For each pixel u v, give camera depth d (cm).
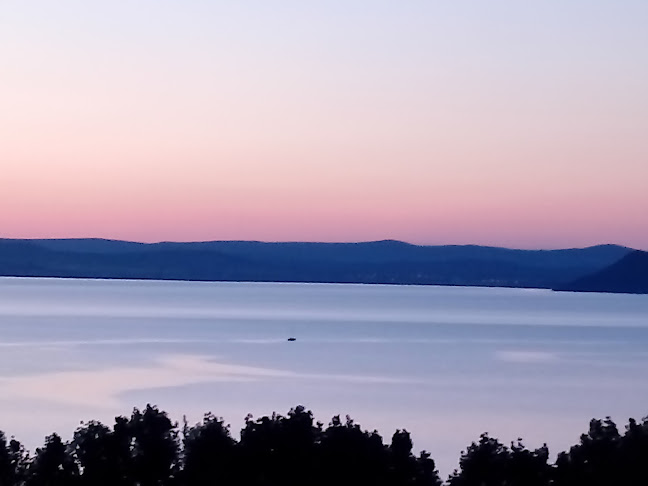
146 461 6097
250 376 17362
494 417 13000
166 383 15975
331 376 17675
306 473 6134
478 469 6128
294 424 6269
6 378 16262
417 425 12175
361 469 6144
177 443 6269
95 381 16012
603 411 13788
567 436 11581
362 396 14975
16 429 11144
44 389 14888
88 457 6078
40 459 6022
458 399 14838
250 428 6297
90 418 12056
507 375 18400
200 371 17912
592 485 6050
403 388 16100
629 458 6075
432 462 6297
